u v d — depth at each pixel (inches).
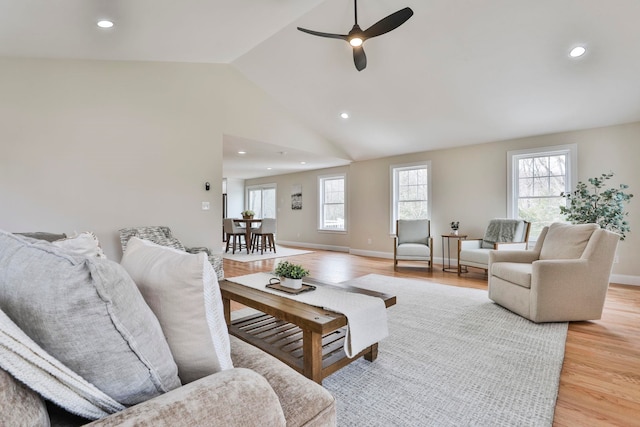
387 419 61.2
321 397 35.2
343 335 89.3
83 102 145.5
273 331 90.8
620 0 108.2
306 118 230.2
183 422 23.6
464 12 123.8
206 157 179.8
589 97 154.5
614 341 97.7
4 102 129.7
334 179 322.7
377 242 273.3
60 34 113.3
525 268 122.3
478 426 59.2
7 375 22.1
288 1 116.6
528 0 113.9
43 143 136.6
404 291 156.3
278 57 173.9
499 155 212.1
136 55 147.2
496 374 77.7
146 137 161.0
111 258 150.9
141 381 27.7
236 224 332.2
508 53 138.0
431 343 95.7
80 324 24.5
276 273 95.3
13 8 92.0
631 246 168.4
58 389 24.4
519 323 112.3
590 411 64.0
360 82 179.6
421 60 152.9
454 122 196.5
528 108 171.0
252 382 28.7
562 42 127.9
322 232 328.8
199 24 121.3
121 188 154.0
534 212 199.6
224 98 188.2
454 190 231.0
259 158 270.2
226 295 90.1
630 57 128.3
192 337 32.8
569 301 111.4
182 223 171.3
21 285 25.4
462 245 197.0
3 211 129.0
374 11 130.4
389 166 266.1
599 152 177.2
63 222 140.1
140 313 28.2
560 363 83.2
